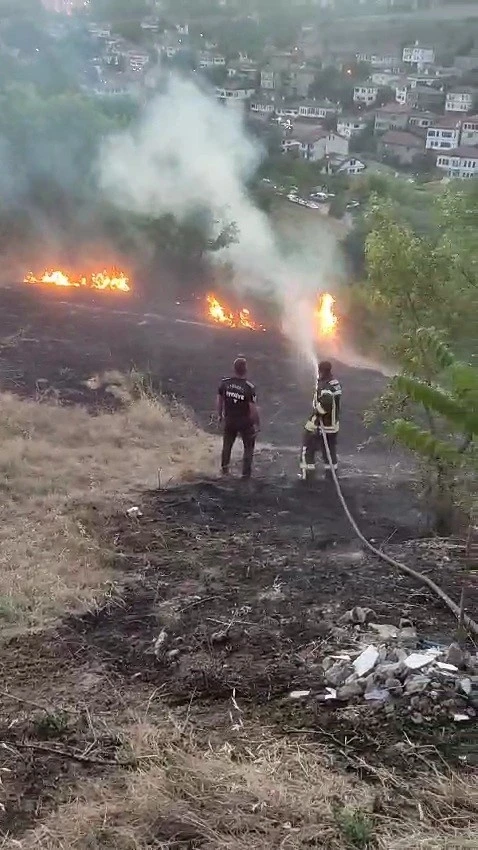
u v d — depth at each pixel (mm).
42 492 8719
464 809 3943
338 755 4332
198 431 11734
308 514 8477
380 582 6555
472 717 4586
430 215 8242
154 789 4059
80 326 17984
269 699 4871
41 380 13672
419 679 4793
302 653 5367
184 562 7051
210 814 3922
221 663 5297
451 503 7809
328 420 9180
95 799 4074
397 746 4363
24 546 7125
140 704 4906
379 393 14203
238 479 9594
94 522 7945
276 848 3705
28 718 4723
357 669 4980
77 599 6211
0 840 3797
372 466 10383
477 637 5527
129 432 11328
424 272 7742
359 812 3859
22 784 4188
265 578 6684
